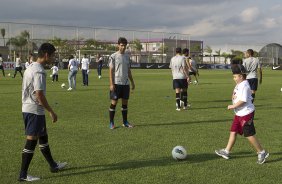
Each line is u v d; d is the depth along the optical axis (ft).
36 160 22.62
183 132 31.12
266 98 59.41
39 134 19.15
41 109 19.16
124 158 23.16
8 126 32.99
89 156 23.57
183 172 20.47
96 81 99.40
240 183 18.78
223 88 79.00
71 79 71.26
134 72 166.91
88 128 32.58
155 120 37.01
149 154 24.11
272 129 32.58
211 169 21.04
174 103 51.11
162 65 224.53
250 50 47.78
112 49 214.69
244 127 22.11
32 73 18.71
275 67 227.20
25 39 182.50
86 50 204.74
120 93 32.68
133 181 18.99
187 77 44.83
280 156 23.89
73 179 19.34
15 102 50.06
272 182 18.95
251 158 23.36
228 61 254.68
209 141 27.76
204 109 45.55
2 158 22.91
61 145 26.32
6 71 156.04
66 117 38.29
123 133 30.63
